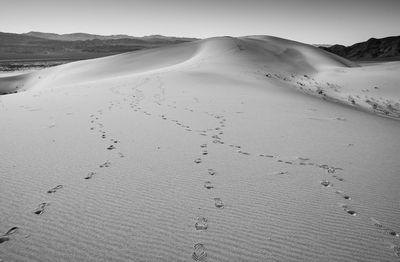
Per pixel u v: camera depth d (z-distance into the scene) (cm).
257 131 905
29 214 410
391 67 3734
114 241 360
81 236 367
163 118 1045
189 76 2261
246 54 4372
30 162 599
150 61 5028
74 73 4738
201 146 746
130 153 678
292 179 560
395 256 353
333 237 385
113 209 432
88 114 1080
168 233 379
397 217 437
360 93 2612
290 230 396
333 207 460
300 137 851
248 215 429
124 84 2020
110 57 5925
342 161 666
